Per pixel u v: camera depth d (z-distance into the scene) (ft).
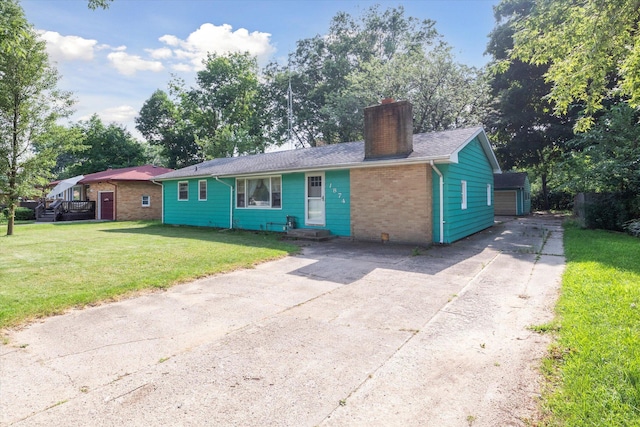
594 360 9.52
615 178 42.37
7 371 9.86
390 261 25.61
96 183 77.87
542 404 7.98
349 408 8.13
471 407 8.04
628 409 7.46
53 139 46.80
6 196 45.06
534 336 11.89
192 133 121.80
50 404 8.30
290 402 8.39
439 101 76.23
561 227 49.03
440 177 32.60
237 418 7.78
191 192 56.18
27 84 44.01
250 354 10.95
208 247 31.24
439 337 12.12
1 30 22.62
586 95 24.39
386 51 111.14
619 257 23.73
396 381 9.29
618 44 22.31
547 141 86.17
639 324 11.87
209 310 15.11
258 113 124.36
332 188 39.04
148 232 46.14
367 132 36.40
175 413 7.97
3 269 22.03
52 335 12.41
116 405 8.28
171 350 11.25
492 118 86.02
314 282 19.89
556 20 26.12
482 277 20.53
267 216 45.65
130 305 15.78
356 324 13.46
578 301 14.61
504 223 57.31
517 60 80.33
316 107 115.75
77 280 19.33
